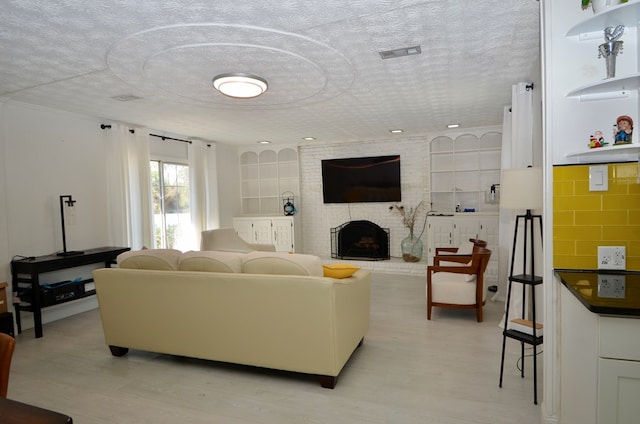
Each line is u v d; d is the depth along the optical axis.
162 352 2.96
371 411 2.28
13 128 4.01
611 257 1.88
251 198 8.01
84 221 4.72
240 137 6.62
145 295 2.94
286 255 2.68
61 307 4.40
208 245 5.42
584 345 1.55
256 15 2.25
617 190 1.86
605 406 1.38
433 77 3.49
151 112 4.63
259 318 2.63
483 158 6.25
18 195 4.05
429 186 6.52
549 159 1.94
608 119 1.86
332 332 2.48
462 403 2.34
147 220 5.41
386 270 6.49
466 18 2.35
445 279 4.08
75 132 4.65
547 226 1.96
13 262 3.87
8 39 2.52
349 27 2.45
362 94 4.02
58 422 0.94
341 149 7.28
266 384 2.65
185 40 2.59
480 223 5.67
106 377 2.80
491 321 3.90
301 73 3.31
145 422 2.22
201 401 2.44
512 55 2.98
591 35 1.84
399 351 3.16
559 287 1.93
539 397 2.39
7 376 1.27
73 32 2.43
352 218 7.25
